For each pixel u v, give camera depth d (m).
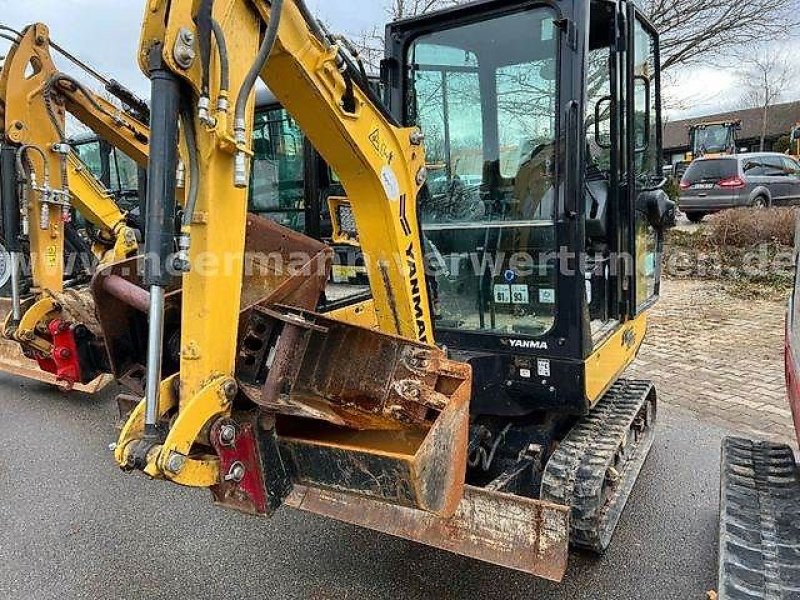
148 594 2.81
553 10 2.78
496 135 3.10
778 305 8.45
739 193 14.41
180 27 1.73
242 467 2.05
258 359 2.33
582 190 2.76
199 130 1.85
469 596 2.77
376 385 2.41
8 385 5.71
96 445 4.41
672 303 8.71
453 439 2.12
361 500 2.62
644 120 3.57
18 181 3.72
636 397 3.78
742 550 1.98
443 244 3.28
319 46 2.21
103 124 4.13
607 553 3.05
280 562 3.03
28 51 3.90
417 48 3.17
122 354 2.61
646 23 3.41
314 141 2.43
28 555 3.10
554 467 2.94
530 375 2.97
